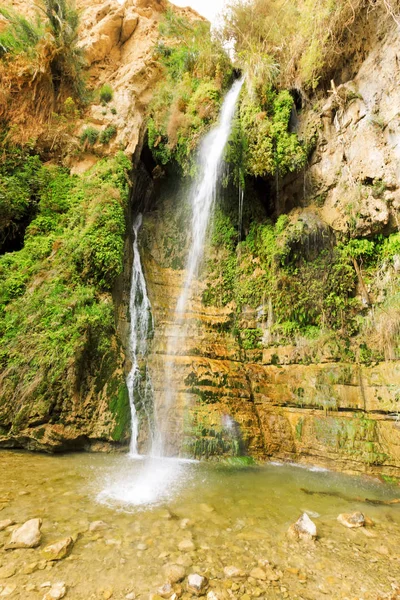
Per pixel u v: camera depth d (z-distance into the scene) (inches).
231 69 426.6
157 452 240.4
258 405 286.2
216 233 388.2
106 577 94.6
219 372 289.0
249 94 371.6
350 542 128.3
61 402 224.2
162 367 288.8
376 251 298.0
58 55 401.7
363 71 322.0
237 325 339.6
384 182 284.4
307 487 195.9
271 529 135.7
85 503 144.3
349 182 315.9
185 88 415.8
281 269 322.7
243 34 426.3
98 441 230.2
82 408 230.7
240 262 367.9
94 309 259.3
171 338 315.6
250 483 197.2
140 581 94.3
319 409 264.7
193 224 403.9
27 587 86.7
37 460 199.0
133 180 405.1
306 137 352.5
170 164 423.5
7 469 177.9
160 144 408.8
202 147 390.3
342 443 242.2
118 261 289.9
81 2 540.7
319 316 305.4
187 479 193.9
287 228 328.2
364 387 259.3
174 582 94.7
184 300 357.1
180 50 458.9
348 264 305.4
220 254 378.3
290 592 94.9
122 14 499.5
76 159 373.4
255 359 319.6
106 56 486.3
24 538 106.2
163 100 419.5
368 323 282.0
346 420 250.8
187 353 300.5
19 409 219.1
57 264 277.4
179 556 109.0
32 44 398.6
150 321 325.7
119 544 112.8
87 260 279.6
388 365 254.7
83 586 89.7
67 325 244.4
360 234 301.9
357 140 313.7
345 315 296.5
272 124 357.7
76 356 232.2
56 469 185.6
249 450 253.6
